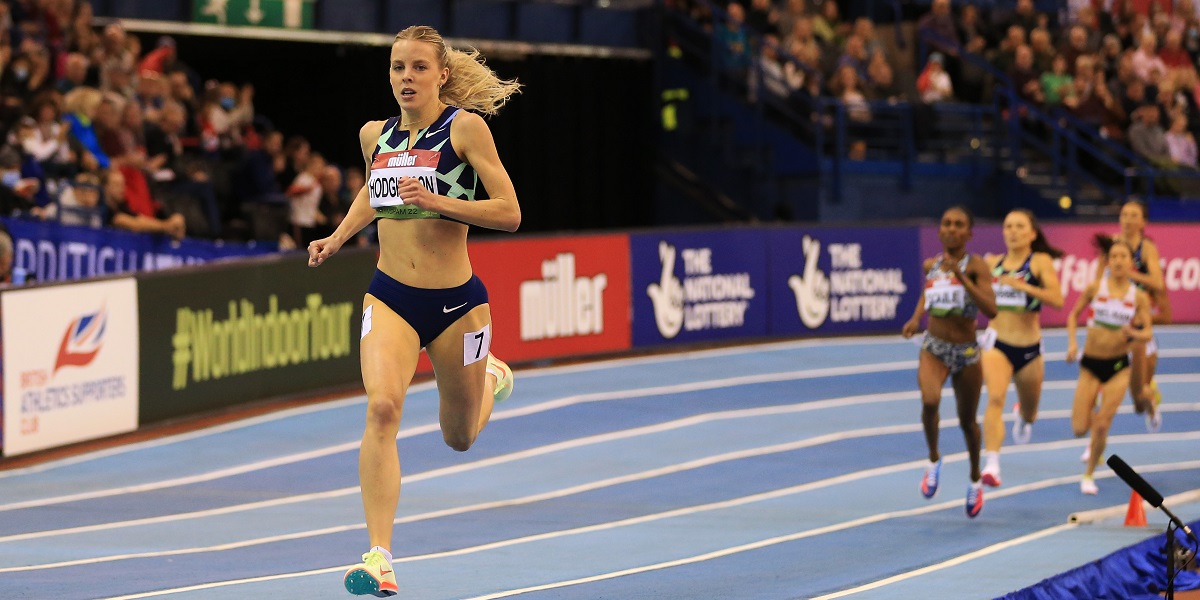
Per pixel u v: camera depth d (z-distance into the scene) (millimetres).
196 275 21172
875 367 26953
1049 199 36531
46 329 18656
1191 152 38906
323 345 23719
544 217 35781
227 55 34844
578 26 36000
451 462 18438
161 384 20609
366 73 33531
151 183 24188
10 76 23797
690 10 38031
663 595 11445
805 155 35281
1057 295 16734
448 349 9156
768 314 30000
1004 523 14891
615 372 25781
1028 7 40062
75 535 14000
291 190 26953
